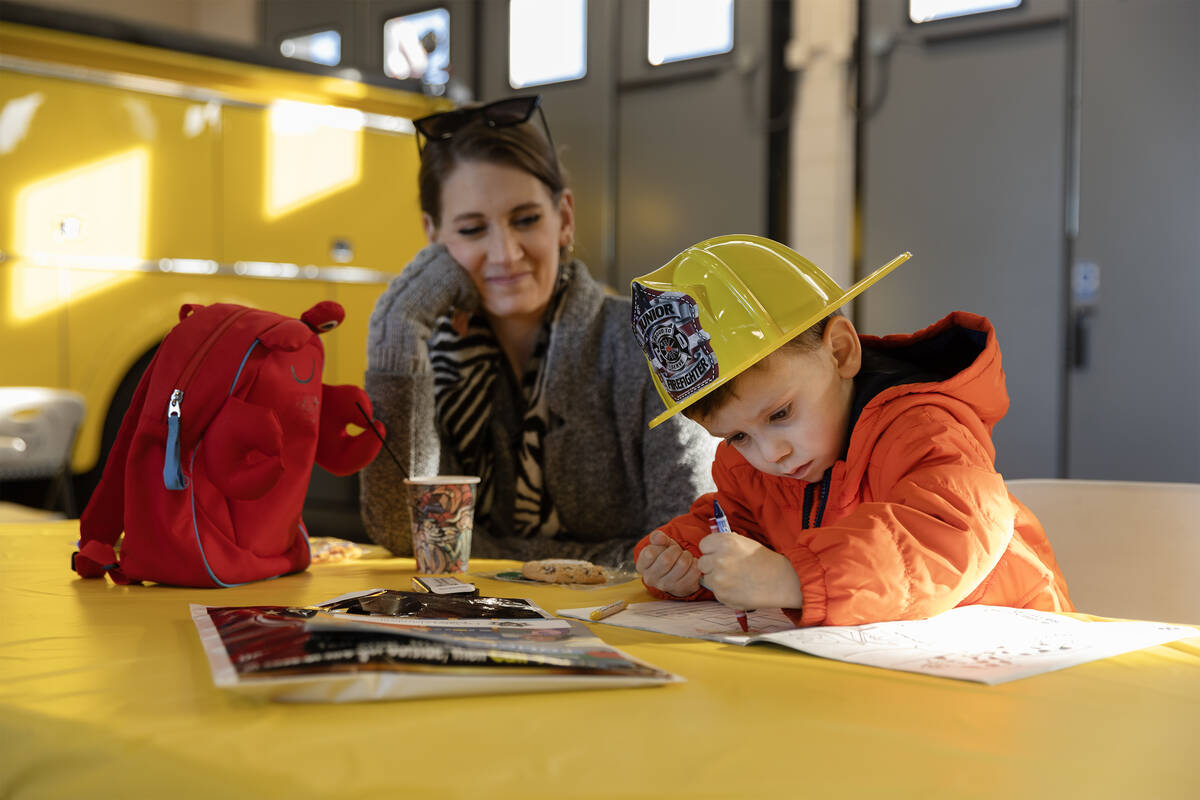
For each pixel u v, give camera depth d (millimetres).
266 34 6598
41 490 3184
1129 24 3781
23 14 3229
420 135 1662
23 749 529
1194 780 458
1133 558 1195
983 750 495
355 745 483
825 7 4445
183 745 484
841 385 1000
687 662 692
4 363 3252
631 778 444
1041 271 4031
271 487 1049
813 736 514
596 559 1457
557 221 1625
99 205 3428
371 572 1190
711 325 909
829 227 4492
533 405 1600
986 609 862
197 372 1045
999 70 4078
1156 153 3748
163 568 1039
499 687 587
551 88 5297
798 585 791
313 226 3934
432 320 1515
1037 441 4070
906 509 830
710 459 1469
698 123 4855
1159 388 3793
